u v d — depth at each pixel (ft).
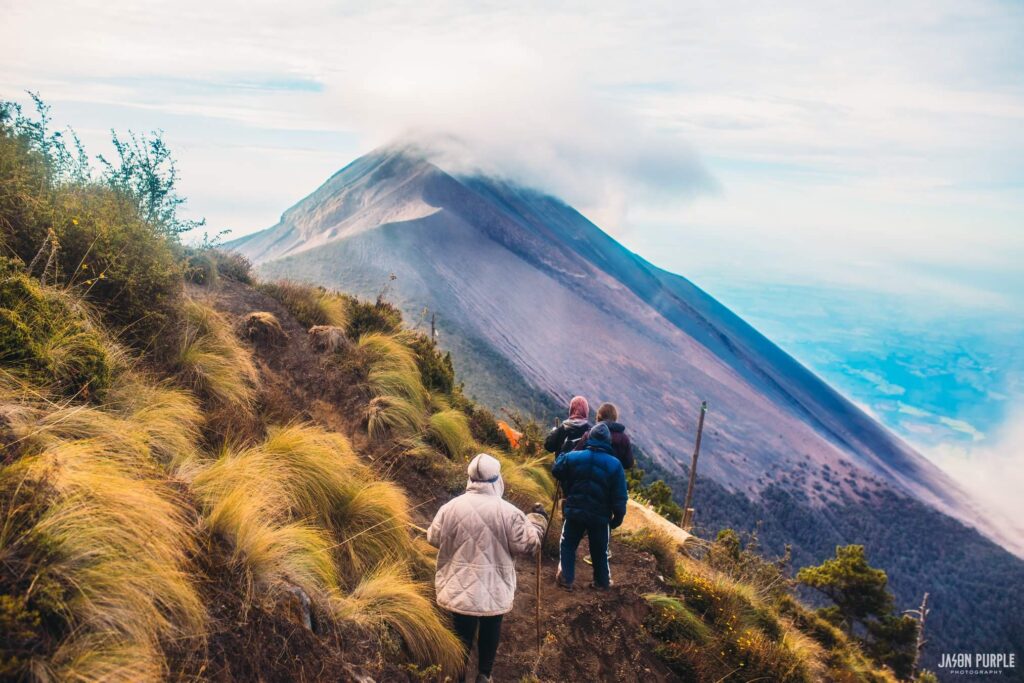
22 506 9.47
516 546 14.52
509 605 14.52
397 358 30.19
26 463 10.30
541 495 27.94
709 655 20.66
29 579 8.75
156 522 11.00
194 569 11.24
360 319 34.14
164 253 20.92
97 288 18.56
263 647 10.93
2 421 11.71
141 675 8.72
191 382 19.54
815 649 29.84
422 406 28.14
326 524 16.56
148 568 10.14
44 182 18.98
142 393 16.78
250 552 12.26
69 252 18.24
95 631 8.93
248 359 22.95
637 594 21.84
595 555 20.45
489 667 14.61
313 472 17.16
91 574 9.30
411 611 14.57
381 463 22.62
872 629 92.68
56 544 9.30
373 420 24.39
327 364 26.68
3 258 14.73
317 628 12.50
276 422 21.02
